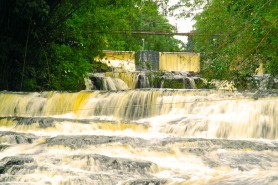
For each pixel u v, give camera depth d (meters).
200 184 8.78
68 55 22.11
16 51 20.61
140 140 11.91
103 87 27.08
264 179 8.85
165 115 16.44
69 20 21.95
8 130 14.19
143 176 9.54
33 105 17.81
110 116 17.22
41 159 10.25
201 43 19.08
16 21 20.39
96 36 22.77
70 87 22.45
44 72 21.59
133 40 24.64
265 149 11.38
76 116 17.47
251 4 14.52
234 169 9.96
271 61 15.83
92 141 11.67
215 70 16.45
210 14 17.64
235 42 14.79
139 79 28.39
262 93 16.38
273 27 14.05
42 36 21.20
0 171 9.55
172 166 10.22
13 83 20.81
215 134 14.12
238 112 14.80
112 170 9.84
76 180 9.12
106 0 21.77
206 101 15.77
